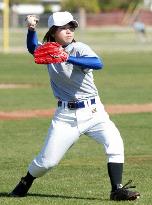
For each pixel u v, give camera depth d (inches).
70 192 806.5
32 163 751.7
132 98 1971.0
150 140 1258.0
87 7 7637.8
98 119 736.3
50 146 737.6
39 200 750.5
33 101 1915.6
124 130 1381.6
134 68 3068.4
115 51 4079.7
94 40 4972.9
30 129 1408.7
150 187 836.6
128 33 5713.6
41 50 700.0
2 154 1120.2
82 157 1089.4
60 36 725.3
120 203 724.7
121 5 7859.3
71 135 738.2
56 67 728.3
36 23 764.6
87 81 733.3
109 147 729.0
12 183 869.2
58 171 957.8
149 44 4699.8
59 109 743.7
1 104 1850.4
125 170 962.1
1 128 1423.5
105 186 845.8
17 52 4003.4
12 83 2442.2
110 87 2294.5
